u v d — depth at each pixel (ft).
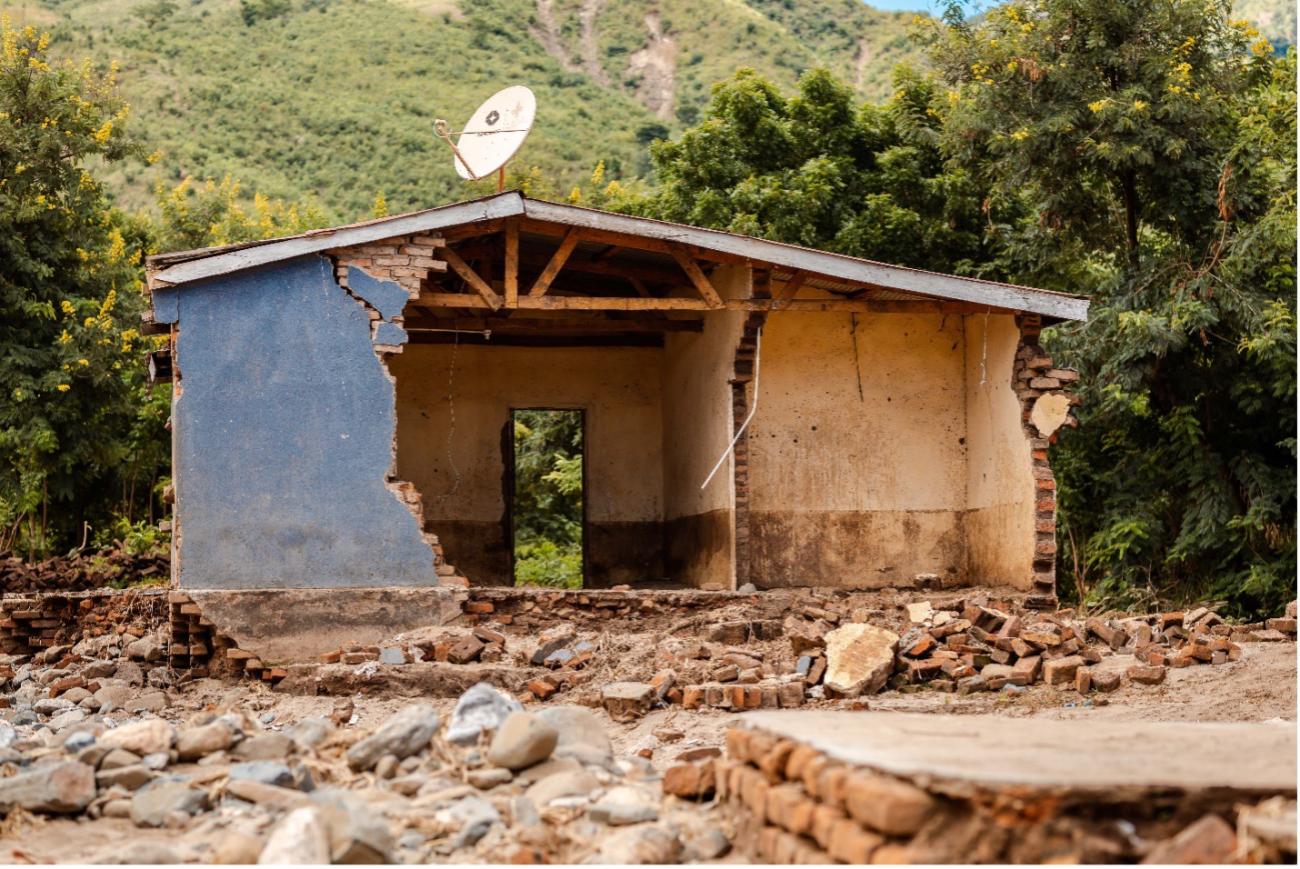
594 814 21.83
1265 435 72.90
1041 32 73.26
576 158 232.94
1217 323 69.67
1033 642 43.11
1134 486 73.31
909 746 19.21
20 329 82.17
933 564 58.75
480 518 70.95
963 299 53.06
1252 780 16.87
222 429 48.57
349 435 49.39
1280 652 41.91
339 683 43.78
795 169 86.79
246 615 47.62
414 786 23.86
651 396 72.59
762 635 46.68
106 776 24.47
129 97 234.17
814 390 58.80
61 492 86.69
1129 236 74.28
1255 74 74.08
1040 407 53.72
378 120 238.27
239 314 49.06
